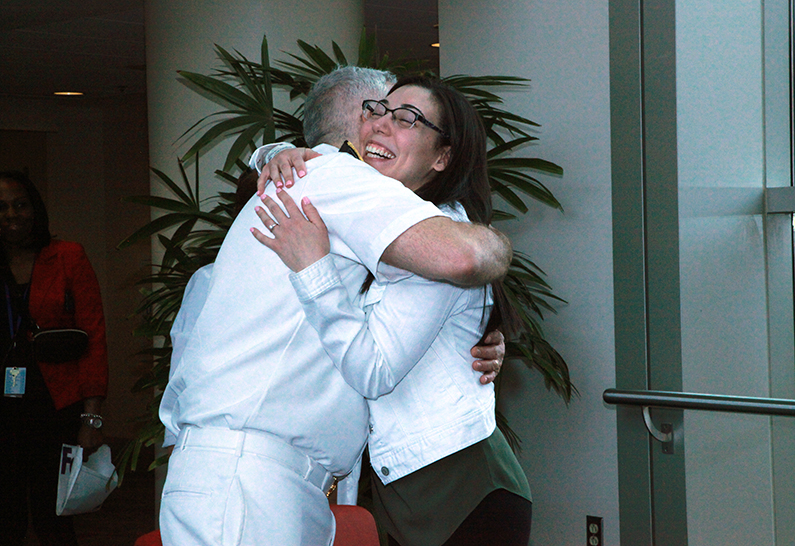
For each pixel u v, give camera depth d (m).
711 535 2.23
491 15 2.85
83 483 2.74
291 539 1.23
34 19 4.60
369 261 1.24
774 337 2.23
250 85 2.46
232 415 1.24
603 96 2.60
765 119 2.24
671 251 2.34
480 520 1.36
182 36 3.17
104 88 6.87
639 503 2.39
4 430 3.01
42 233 3.08
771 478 2.14
